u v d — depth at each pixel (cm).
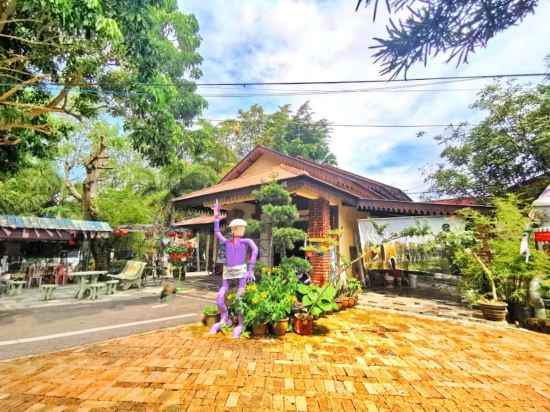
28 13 571
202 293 894
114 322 548
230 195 988
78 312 633
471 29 170
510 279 614
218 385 295
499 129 1060
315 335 474
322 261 892
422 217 848
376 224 921
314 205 954
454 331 512
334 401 269
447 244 748
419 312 654
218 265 1489
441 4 166
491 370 348
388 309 686
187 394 275
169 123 755
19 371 322
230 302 520
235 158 2478
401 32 171
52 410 245
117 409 247
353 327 526
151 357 368
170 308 681
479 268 674
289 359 368
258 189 898
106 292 898
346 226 1064
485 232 722
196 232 1717
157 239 1356
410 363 364
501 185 1103
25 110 682
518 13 166
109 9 582
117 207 1295
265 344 425
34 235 988
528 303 576
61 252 1341
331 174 1052
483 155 1104
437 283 1177
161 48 711
